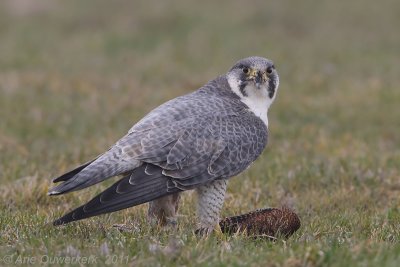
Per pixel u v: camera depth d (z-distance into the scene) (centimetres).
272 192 1228
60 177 900
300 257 797
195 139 914
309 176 1309
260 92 1016
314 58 2666
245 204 1148
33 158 1423
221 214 1095
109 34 2983
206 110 955
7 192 1152
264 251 837
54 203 1141
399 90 2191
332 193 1226
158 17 3200
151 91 2139
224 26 3138
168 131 909
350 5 3519
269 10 3359
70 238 884
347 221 1045
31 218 1003
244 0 3544
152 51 2775
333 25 3219
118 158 878
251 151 966
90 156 1462
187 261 800
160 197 882
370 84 2256
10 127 1716
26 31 3039
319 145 1583
